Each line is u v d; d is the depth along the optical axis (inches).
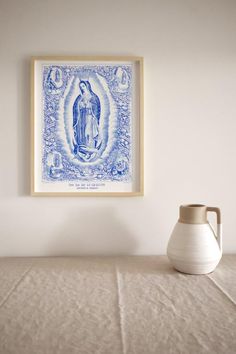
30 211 37.9
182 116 37.9
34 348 18.5
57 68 37.4
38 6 37.5
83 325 21.1
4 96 37.4
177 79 37.8
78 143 37.7
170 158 38.0
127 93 37.7
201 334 20.1
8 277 30.6
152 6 37.7
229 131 38.0
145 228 38.4
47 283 29.0
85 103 37.6
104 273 31.8
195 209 31.1
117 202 38.2
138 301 25.0
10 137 37.6
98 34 37.7
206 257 30.1
